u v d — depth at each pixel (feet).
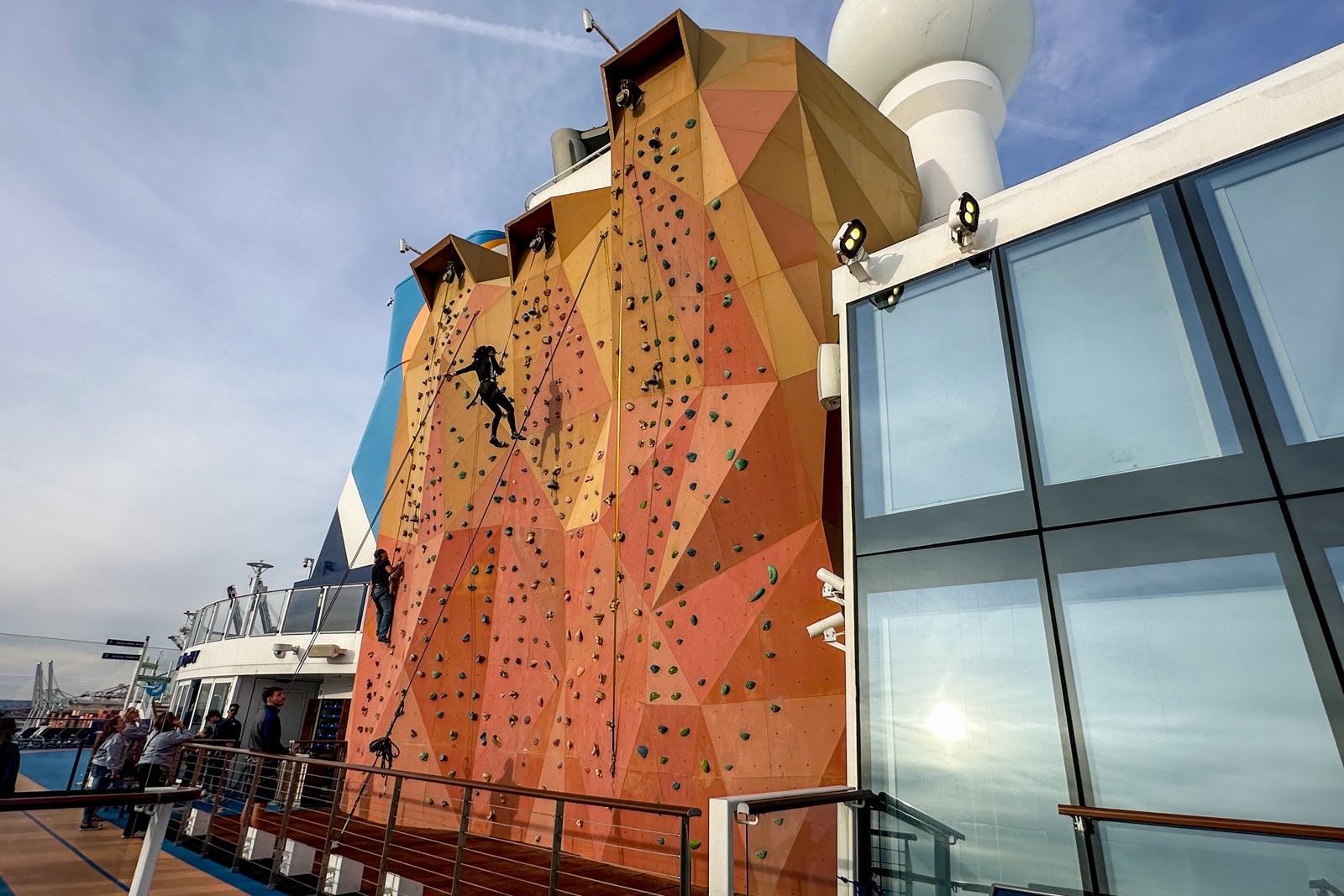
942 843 15.49
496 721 32.58
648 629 27.25
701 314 29.58
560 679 30.99
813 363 26.73
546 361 37.55
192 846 27.86
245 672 55.11
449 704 34.37
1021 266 18.69
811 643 24.14
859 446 20.18
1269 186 15.51
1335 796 11.70
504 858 25.98
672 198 31.65
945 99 44.50
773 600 25.07
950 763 15.93
